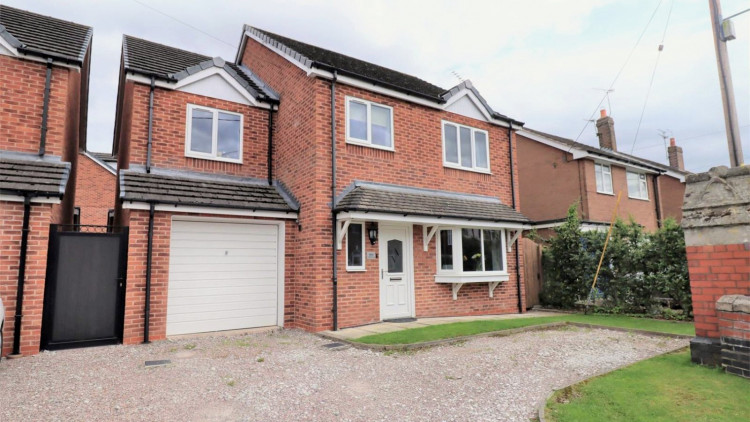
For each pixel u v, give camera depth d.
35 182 7.00
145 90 9.14
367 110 10.25
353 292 9.38
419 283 10.65
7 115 7.58
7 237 6.77
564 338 8.04
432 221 9.98
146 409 4.39
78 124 11.82
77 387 5.11
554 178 18.83
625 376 5.19
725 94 7.17
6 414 4.19
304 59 9.60
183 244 8.74
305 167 9.58
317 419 4.15
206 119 9.93
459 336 7.84
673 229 10.24
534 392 4.89
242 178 10.24
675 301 10.30
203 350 7.19
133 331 7.81
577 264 12.27
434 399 4.70
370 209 8.81
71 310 7.48
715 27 7.39
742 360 4.95
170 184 8.70
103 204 19.67
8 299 6.69
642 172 21.17
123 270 8.00
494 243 11.73
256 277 9.57
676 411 3.96
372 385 5.22
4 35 7.62
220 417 4.20
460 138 12.20
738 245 5.34
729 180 5.49
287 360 6.46
